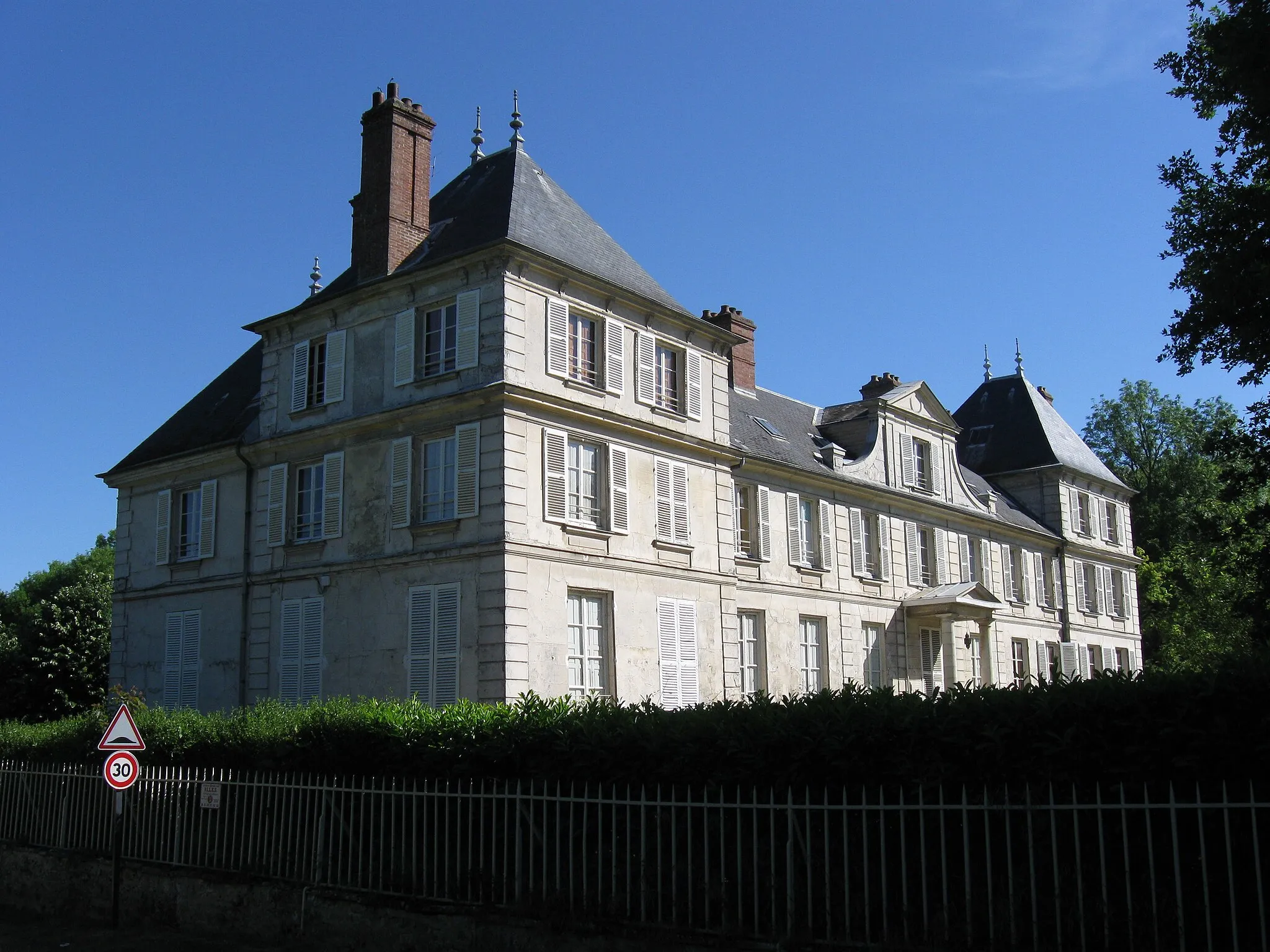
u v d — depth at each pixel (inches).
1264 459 685.9
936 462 1482.5
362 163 1023.0
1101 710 353.1
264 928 522.3
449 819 480.4
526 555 849.5
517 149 1041.5
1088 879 353.1
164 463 1144.2
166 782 606.5
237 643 1033.5
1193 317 636.1
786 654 1158.3
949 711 378.0
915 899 374.9
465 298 903.7
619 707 487.8
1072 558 1771.7
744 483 1149.1
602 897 431.8
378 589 919.0
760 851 402.6
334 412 991.0
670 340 1032.2
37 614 1617.9
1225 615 1707.7
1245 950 328.8
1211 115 687.1
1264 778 331.3
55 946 530.9
